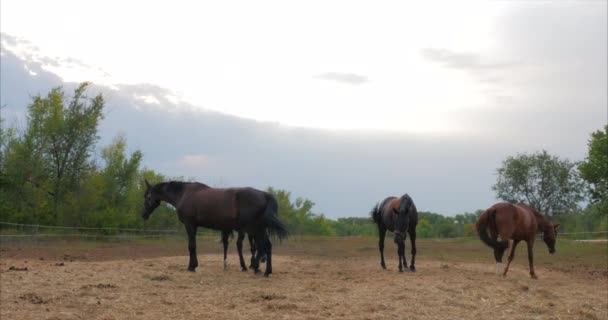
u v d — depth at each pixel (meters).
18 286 9.87
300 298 9.50
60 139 31.98
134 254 20.70
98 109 33.00
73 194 31.42
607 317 8.86
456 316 8.43
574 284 13.06
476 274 13.79
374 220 15.51
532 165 35.22
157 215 34.75
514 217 13.25
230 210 12.57
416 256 21.95
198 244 28.59
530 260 13.88
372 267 15.89
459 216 78.81
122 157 34.38
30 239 25.72
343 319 7.90
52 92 31.94
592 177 26.00
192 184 13.47
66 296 9.05
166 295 9.56
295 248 27.06
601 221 47.31
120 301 8.84
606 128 26.36
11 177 29.62
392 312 8.51
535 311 9.04
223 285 10.99
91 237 30.34
